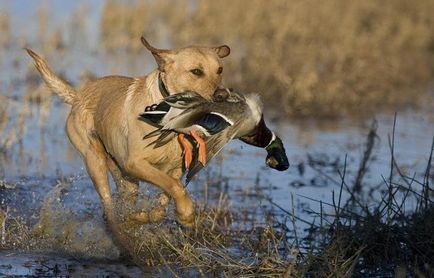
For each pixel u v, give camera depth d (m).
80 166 34.84
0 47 59.41
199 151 20.94
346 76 52.69
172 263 23.95
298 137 41.53
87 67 55.06
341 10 67.75
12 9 73.25
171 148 23.59
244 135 21.55
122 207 25.67
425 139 41.47
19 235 26.00
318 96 48.16
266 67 51.94
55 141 38.66
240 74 51.84
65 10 74.25
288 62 53.84
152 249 24.59
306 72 50.59
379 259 24.09
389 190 25.47
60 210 26.97
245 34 64.25
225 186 32.38
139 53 62.41
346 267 22.75
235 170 35.34
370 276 23.20
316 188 33.00
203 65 23.61
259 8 66.94
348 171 35.31
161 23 69.00
